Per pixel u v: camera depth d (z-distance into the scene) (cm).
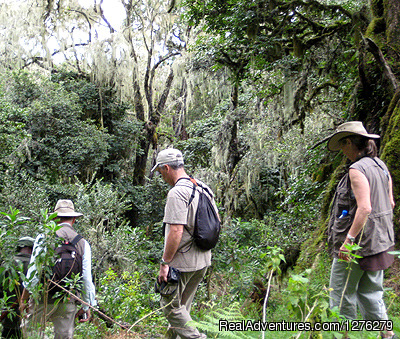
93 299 332
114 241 790
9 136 1116
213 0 989
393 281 408
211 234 288
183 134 2511
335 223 282
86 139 1611
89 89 1864
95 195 815
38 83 1852
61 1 2017
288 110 1002
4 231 266
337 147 306
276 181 1645
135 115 2208
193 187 291
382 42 670
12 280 263
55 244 276
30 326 289
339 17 1048
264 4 903
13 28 1891
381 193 270
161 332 410
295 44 969
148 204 1745
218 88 1513
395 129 538
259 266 509
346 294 269
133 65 1998
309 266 555
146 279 726
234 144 1478
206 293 518
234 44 1041
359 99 711
